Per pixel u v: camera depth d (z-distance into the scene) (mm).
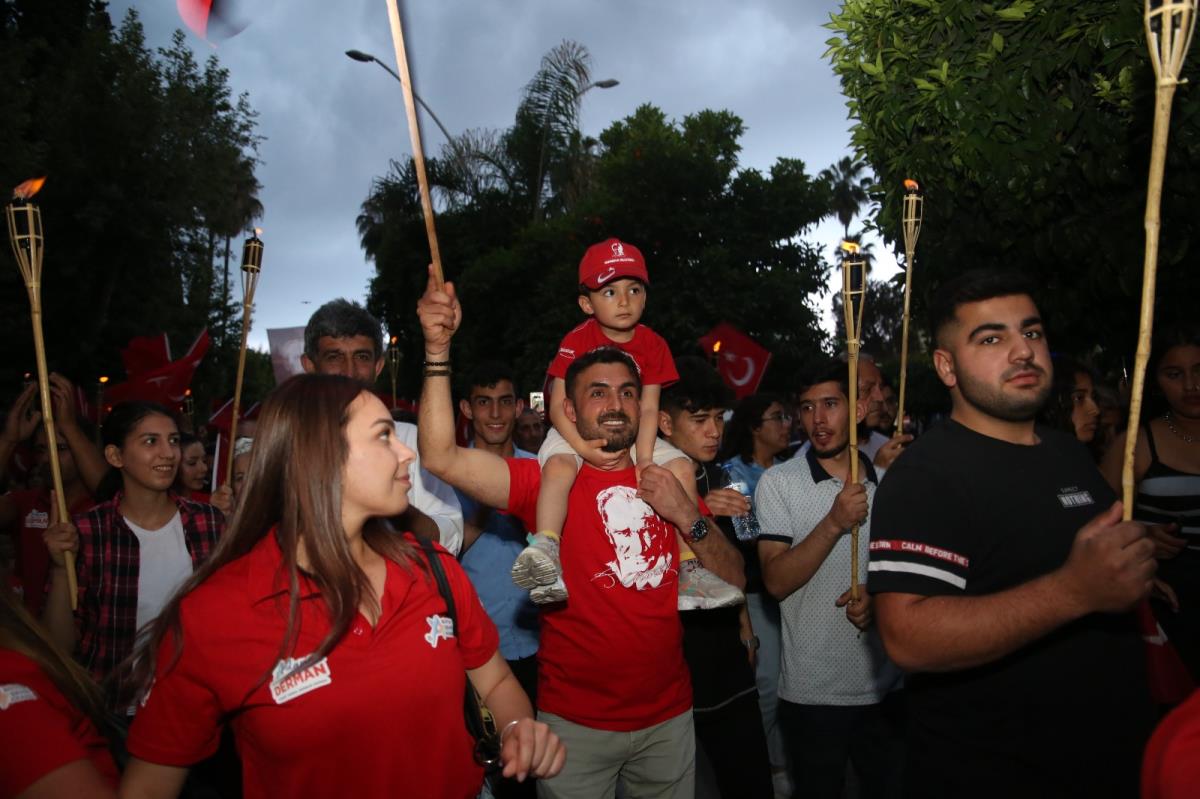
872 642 4199
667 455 3924
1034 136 3713
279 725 1988
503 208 23875
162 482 3998
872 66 4051
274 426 2141
